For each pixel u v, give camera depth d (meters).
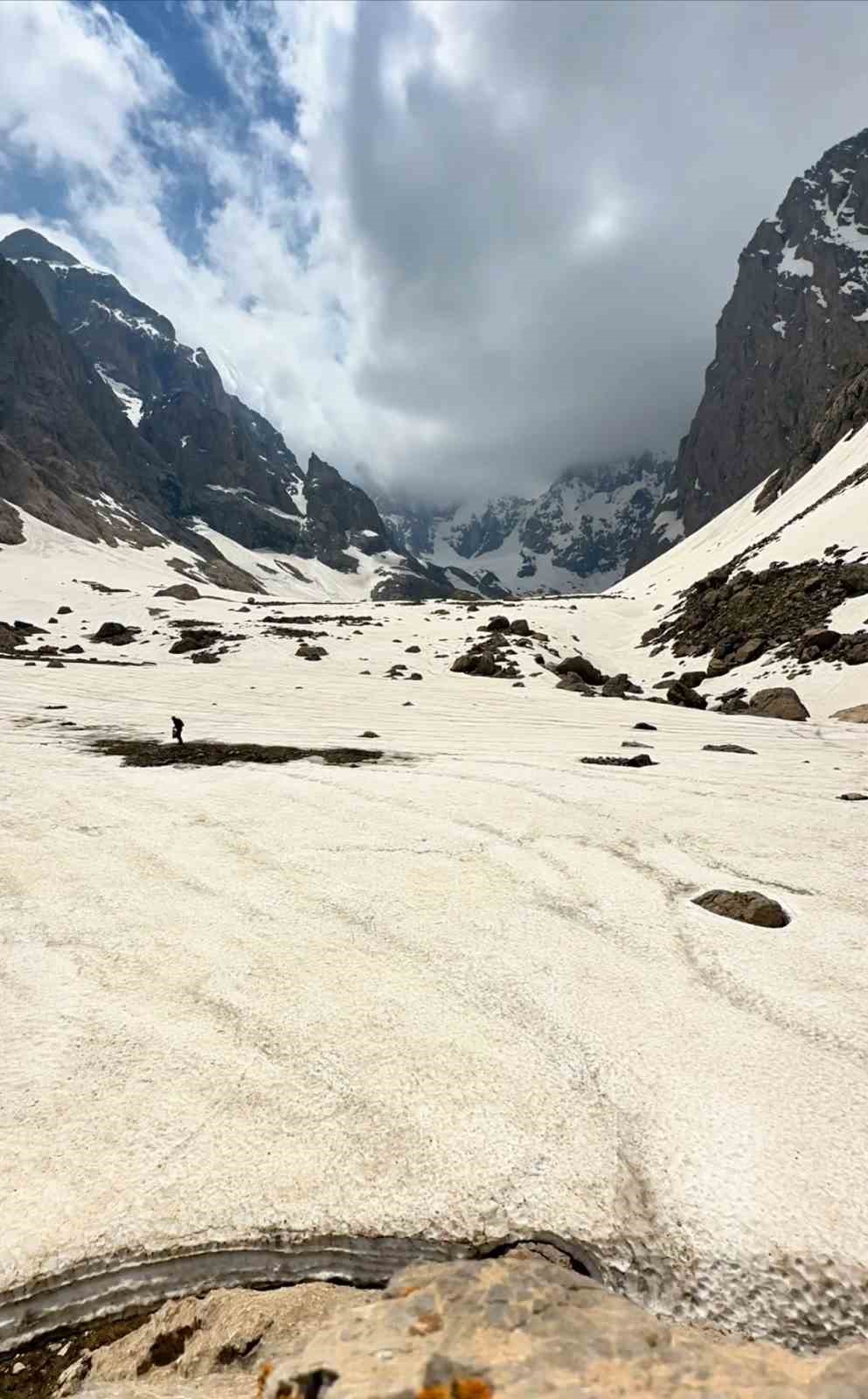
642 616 94.69
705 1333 4.64
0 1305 5.72
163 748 27.36
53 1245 6.11
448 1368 3.38
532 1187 6.58
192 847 15.52
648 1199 6.42
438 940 11.42
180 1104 7.70
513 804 18.75
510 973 10.38
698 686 57.19
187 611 92.56
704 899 12.73
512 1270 4.52
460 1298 4.18
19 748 26.47
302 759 25.59
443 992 9.90
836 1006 9.38
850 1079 7.94
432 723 36.75
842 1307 5.40
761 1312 5.42
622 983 10.11
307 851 15.32
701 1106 7.52
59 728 31.88
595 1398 3.23
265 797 19.48
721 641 64.38
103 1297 5.79
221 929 11.80
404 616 93.62
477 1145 7.05
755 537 108.56
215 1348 4.97
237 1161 6.92
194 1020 9.27
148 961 10.80
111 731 31.50
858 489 85.62
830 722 38.34
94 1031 9.05
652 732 34.44
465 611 97.62
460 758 25.97
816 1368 3.74
